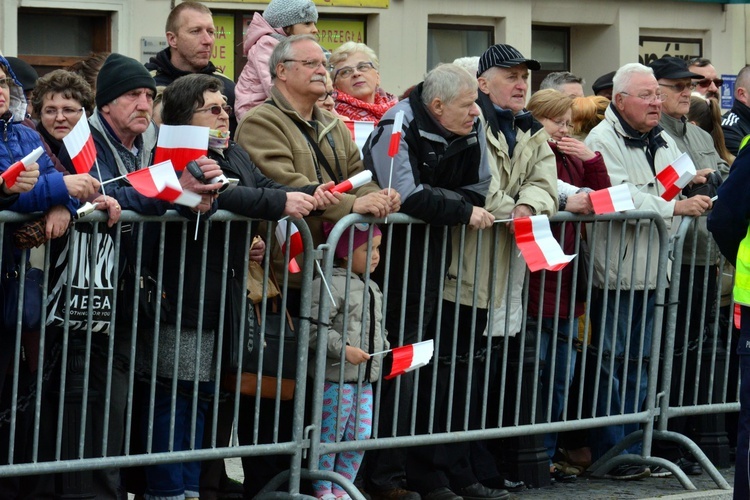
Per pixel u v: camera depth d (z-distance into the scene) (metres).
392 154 11.40
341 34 29.73
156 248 10.78
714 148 15.55
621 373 14.00
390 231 11.79
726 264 14.75
